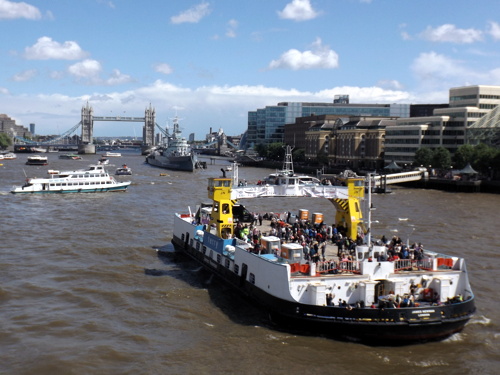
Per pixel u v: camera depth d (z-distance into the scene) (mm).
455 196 147500
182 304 45188
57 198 125500
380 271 39125
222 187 50125
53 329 39812
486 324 41500
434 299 39562
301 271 39156
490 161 169125
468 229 83188
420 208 113562
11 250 64000
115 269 55719
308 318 37469
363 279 38875
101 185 141875
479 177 175750
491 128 198375
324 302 37562
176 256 61844
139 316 42562
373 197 141500
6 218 90125
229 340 37938
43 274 53750
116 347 36750
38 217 91562
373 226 85000
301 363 34656
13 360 34688
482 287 50875
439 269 40531
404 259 40281
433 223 89250
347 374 33500
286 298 38281
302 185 51406
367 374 33500
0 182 168375
